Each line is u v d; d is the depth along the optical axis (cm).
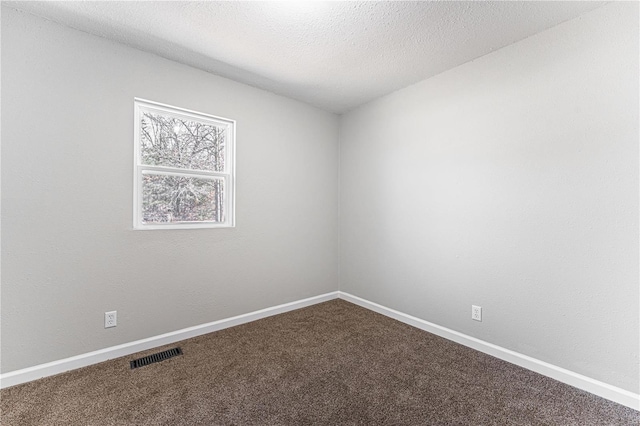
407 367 197
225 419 147
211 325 252
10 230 172
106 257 203
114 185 205
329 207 344
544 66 187
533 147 193
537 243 192
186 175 244
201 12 172
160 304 226
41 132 180
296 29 188
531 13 170
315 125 328
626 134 158
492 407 157
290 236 308
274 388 173
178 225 241
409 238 274
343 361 204
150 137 228
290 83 269
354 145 333
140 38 201
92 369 191
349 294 340
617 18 160
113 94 204
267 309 290
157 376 184
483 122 219
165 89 226
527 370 194
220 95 255
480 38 196
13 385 171
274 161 294
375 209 308
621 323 161
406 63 230
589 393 169
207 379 181
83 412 150
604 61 164
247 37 197
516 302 202
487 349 216
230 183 267
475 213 224
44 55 180
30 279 178
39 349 181
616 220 162
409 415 151
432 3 162
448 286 243
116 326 207
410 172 273
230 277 264
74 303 192
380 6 165
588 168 171
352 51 214
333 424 145
